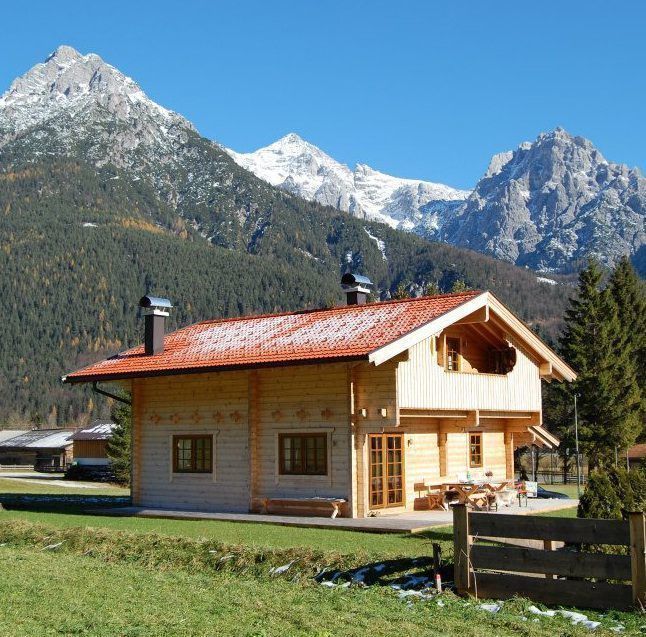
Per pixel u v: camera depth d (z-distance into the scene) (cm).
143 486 2633
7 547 1748
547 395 5203
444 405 2350
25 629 988
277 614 1096
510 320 2575
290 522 2089
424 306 2398
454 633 1014
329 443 2256
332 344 2256
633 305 5075
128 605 1130
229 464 2455
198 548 1548
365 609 1122
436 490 2441
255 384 2406
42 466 7719
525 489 2572
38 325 17862
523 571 1155
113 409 5241
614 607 1095
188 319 18988
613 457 4453
